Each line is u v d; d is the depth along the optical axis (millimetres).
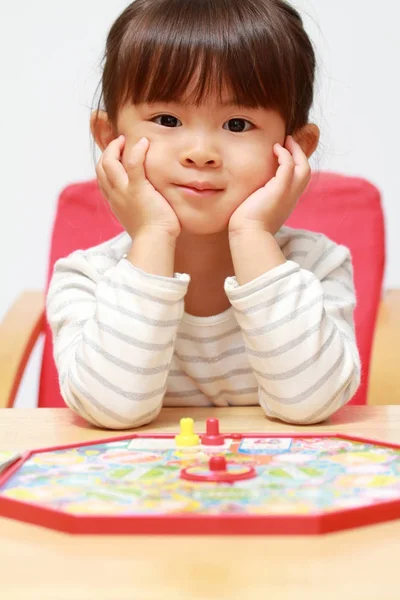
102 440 804
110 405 916
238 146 979
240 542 633
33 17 1648
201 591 550
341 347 953
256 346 947
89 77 1642
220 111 969
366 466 727
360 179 1340
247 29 972
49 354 1289
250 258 969
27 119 1666
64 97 1655
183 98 961
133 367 926
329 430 902
